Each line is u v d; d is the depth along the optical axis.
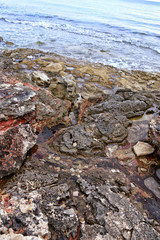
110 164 1.42
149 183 1.30
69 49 4.92
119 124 1.81
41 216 0.90
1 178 1.14
